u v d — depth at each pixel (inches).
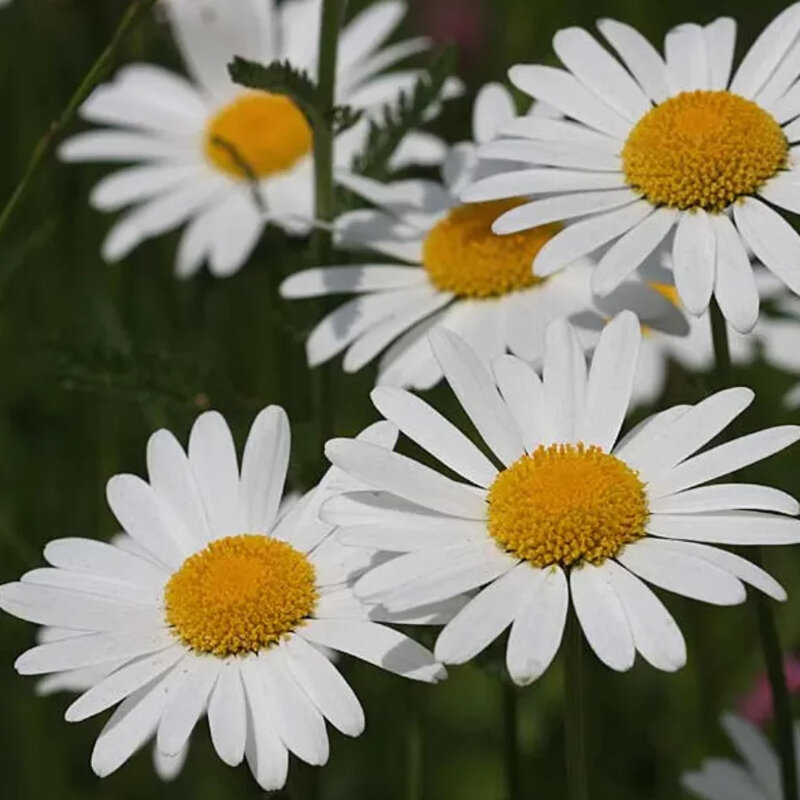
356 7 32.5
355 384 28.8
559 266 24.7
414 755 26.3
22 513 29.4
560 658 28.0
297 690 23.6
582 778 23.7
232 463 24.7
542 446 23.9
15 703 28.7
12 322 30.1
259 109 29.8
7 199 30.6
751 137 24.9
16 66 30.6
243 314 30.0
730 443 23.8
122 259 30.0
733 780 25.9
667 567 23.3
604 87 25.7
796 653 28.5
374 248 26.5
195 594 23.8
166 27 30.9
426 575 23.4
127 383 26.2
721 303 24.5
